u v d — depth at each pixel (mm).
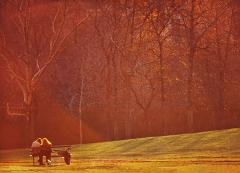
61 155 76938
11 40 133500
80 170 66312
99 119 144000
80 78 143750
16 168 71438
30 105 129875
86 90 143750
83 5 138500
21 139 138500
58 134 143250
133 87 142625
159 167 68250
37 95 136625
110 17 141375
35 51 133500
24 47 131750
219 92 139500
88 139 144375
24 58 131250
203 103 140125
